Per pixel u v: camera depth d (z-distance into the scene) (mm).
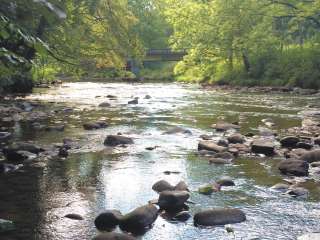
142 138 13359
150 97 28266
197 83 51438
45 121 16938
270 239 5891
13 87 30984
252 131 14672
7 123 16250
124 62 30359
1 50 5602
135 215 6293
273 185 8383
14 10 5586
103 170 9453
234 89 37156
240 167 9797
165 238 5918
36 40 5422
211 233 6086
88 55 28281
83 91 34781
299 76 36750
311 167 9789
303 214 6852
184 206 7168
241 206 7215
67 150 11453
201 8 46594
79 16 27062
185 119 17781
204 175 9125
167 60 69625
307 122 16219
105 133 14180
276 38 43094
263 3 41125
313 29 43719
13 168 9484
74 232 6074
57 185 8281
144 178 8852
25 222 6406
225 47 44969
